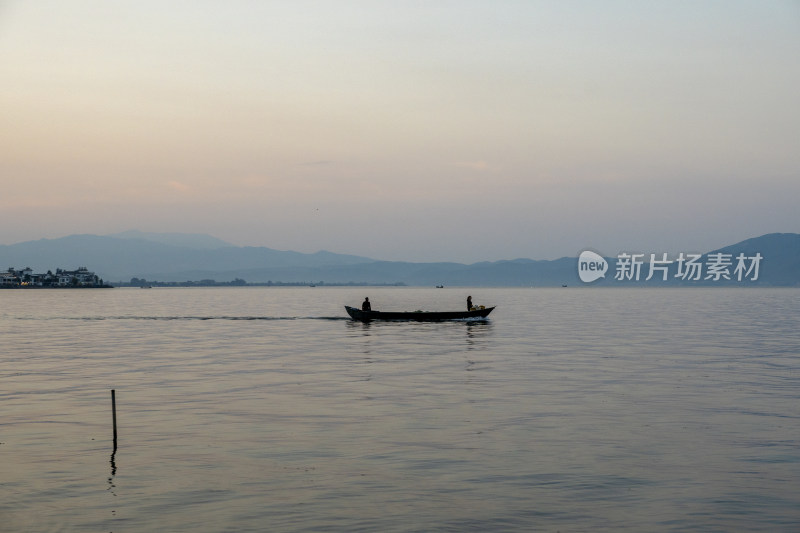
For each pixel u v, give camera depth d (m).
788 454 24.11
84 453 24.30
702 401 33.41
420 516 18.67
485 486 20.92
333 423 28.64
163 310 147.25
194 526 18.03
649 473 22.08
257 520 18.41
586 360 49.84
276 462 23.23
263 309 150.50
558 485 21.02
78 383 39.19
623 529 17.89
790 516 18.67
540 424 28.42
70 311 143.62
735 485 20.98
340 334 75.31
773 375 42.03
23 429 27.78
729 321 101.00
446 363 48.22
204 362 49.28
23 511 19.02
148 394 35.50
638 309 148.00
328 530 17.80
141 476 21.83
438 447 24.95
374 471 22.28
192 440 25.98
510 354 54.03
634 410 31.22
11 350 58.50
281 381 39.81
